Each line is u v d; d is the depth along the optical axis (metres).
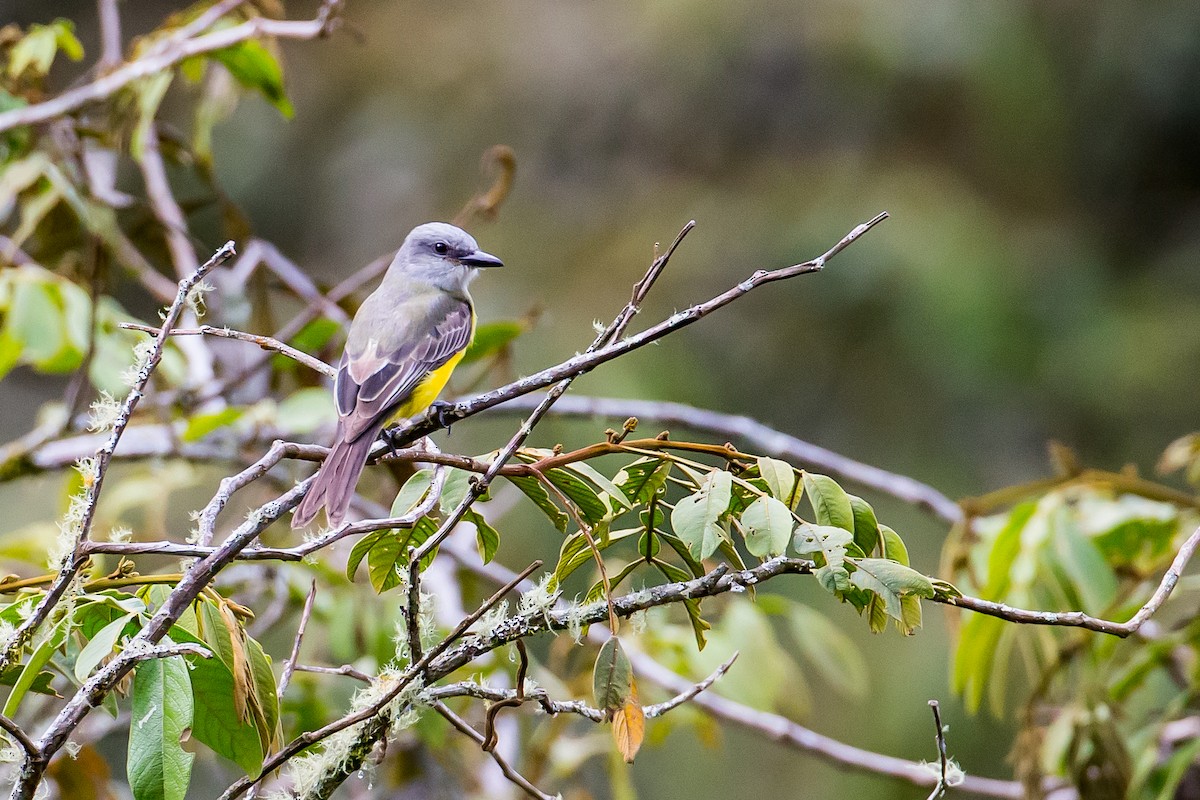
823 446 19.89
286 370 10.68
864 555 4.91
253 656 5.05
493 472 4.82
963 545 8.66
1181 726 8.67
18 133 10.53
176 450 9.54
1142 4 22.02
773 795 15.88
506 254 21.31
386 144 22.70
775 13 22.12
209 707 4.95
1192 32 21.75
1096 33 22.03
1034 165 21.72
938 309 20.06
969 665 8.31
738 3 22.25
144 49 11.01
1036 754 8.03
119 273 11.84
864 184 21.17
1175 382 20.11
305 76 23.34
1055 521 8.09
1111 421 20.11
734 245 20.88
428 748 8.91
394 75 23.17
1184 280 21.11
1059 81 22.02
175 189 21.22
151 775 4.58
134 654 4.35
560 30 22.89
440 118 22.72
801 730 9.08
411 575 4.75
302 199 22.86
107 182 11.69
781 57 22.08
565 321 20.28
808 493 4.93
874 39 21.77
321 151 23.02
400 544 5.41
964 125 21.81
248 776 4.96
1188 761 7.84
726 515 5.05
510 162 10.31
